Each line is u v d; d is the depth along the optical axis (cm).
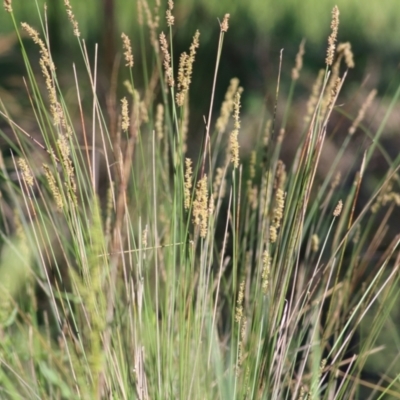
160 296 290
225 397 275
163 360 274
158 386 274
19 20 351
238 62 362
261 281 279
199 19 356
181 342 273
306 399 279
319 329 299
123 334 280
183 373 275
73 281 273
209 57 359
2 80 350
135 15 350
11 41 348
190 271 279
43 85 350
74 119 341
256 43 362
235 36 360
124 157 300
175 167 275
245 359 278
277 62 366
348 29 373
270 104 358
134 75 347
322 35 371
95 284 259
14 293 311
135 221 303
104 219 314
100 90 345
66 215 269
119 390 273
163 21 351
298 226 274
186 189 272
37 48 354
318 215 339
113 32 345
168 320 275
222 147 339
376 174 358
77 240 271
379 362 322
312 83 363
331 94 278
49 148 270
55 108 269
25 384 279
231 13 358
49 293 291
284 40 368
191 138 354
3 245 319
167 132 324
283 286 274
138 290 275
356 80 374
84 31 352
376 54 376
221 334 306
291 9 363
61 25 352
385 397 313
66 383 296
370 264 334
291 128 354
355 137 361
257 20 360
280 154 351
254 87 362
